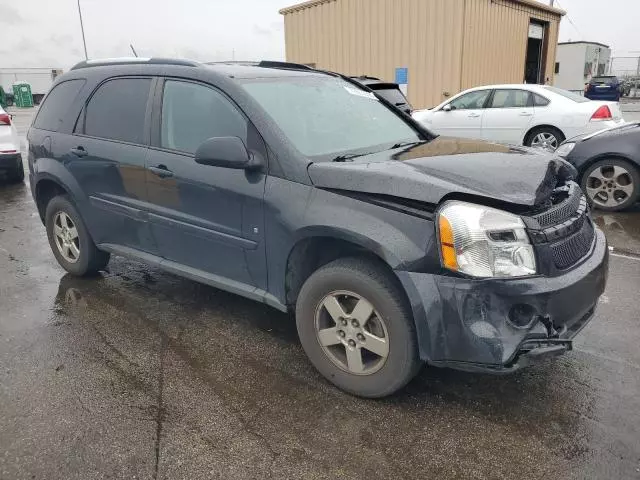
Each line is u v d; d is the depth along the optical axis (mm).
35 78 39531
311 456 2473
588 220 3055
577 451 2479
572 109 9523
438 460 2443
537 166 2840
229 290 3402
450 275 2465
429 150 3291
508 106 10219
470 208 2453
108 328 3738
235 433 2631
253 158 3012
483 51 13203
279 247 2986
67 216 4535
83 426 2684
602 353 3314
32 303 4176
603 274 2818
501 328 2445
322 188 2816
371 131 3598
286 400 2893
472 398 2895
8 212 7270
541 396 2895
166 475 2359
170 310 4020
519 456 2457
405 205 2570
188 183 3373
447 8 12383
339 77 4156
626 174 6391
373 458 2459
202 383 3057
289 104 3373
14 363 3283
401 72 13445
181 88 3549
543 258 2469
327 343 2955
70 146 4195
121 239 4070
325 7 14711
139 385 3041
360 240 2623
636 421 2674
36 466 2412
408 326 2625
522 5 14305
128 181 3791
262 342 3527
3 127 8906
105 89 4070
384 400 2885
